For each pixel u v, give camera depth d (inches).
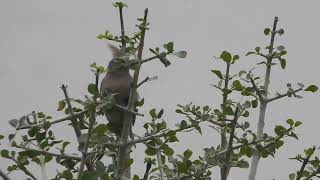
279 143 502.0
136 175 490.6
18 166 478.6
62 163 475.5
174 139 485.4
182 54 460.4
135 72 459.2
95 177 416.8
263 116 521.7
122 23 511.5
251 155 497.0
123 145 460.8
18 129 439.2
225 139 511.2
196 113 501.0
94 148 456.8
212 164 482.9
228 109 494.0
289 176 507.2
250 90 521.0
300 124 501.0
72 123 456.8
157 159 485.4
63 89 450.3
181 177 483.2
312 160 498.3
